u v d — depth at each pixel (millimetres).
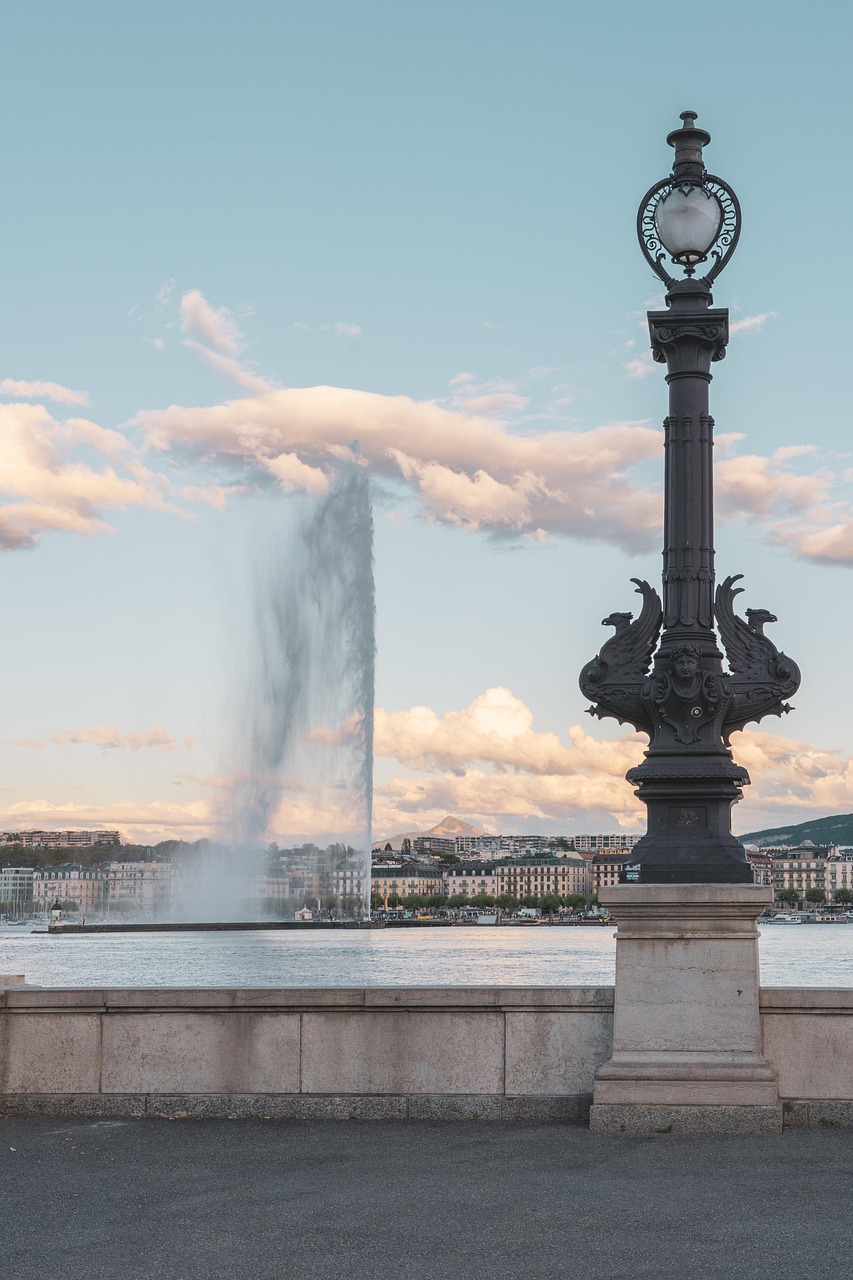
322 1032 12914
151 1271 7969
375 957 117875
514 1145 11383
